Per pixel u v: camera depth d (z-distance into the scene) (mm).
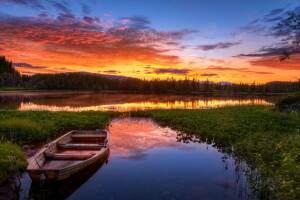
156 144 12547
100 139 12805
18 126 14078
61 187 7074
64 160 8570
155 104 42500
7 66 153375
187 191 6832
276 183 6156
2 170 7359
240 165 9078
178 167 8898
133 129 17250
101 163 9227
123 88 145375
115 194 6617
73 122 18781
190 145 12406
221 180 7645
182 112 26594
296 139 10523
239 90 155000
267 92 149500
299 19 20281
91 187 7059
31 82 153625
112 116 24266
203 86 163500
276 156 8820
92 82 146250
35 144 12602
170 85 144625
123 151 11031
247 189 6977
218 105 41406
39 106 35312
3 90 109500
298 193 5035
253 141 11508
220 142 12992
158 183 7375
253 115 22062
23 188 6922
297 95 24031
